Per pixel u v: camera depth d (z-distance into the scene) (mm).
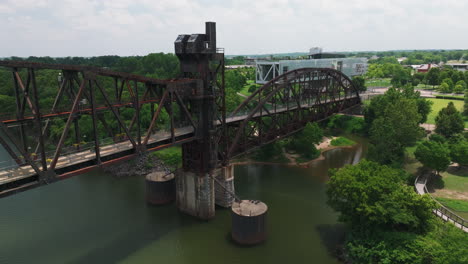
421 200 36594
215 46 45094
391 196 37844
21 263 38406
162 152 78125
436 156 58000
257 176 68125
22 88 29109
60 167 30969
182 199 51344
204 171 47844
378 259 35312
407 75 179500
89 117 81000
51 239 43781
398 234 35844
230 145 54812
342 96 105312
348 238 40062
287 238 44062
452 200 50719
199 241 43750
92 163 33812
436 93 149750
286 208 53000
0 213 51156
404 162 69625
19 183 27984
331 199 43031
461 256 29219
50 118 32406
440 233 34812
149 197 54469
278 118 74500
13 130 101312
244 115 61719
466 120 100125
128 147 37500
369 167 43656
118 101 37406
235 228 43031
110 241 43531
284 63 110000
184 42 44219
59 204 54406
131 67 174500
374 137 67438
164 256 40500
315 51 144000
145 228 46906
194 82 43844
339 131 104250
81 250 41375
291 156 80062
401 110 74875
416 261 32250
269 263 38906
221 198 53125
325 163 76375
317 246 42031
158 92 40781
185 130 45688
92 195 58125
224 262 39344
